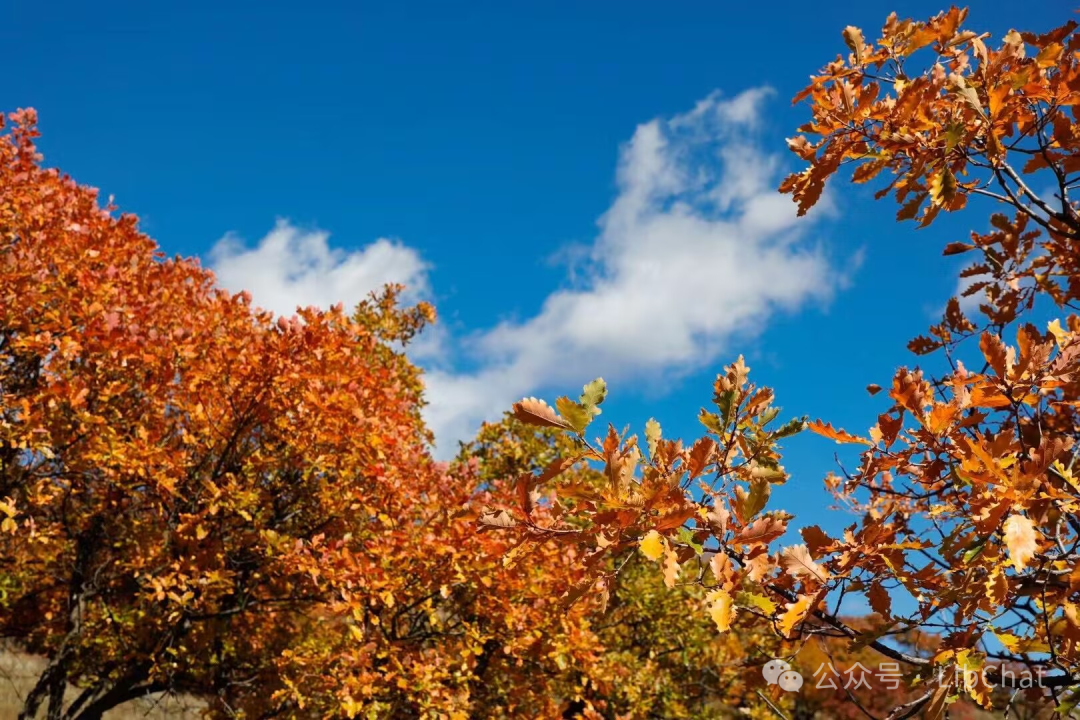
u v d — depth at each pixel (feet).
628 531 5.33
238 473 22.99
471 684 25.50
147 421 22.61
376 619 20.75
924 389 6.22
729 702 36.91
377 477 21.99
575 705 32.22
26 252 19.44
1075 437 7.41
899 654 5.91
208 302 24.73
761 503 5.50
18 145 23.04
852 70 7.33
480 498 20.49
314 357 21.88
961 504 6.35
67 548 24.22
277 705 22.48
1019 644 5.31
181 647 22.00
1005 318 9.57
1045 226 7.18
